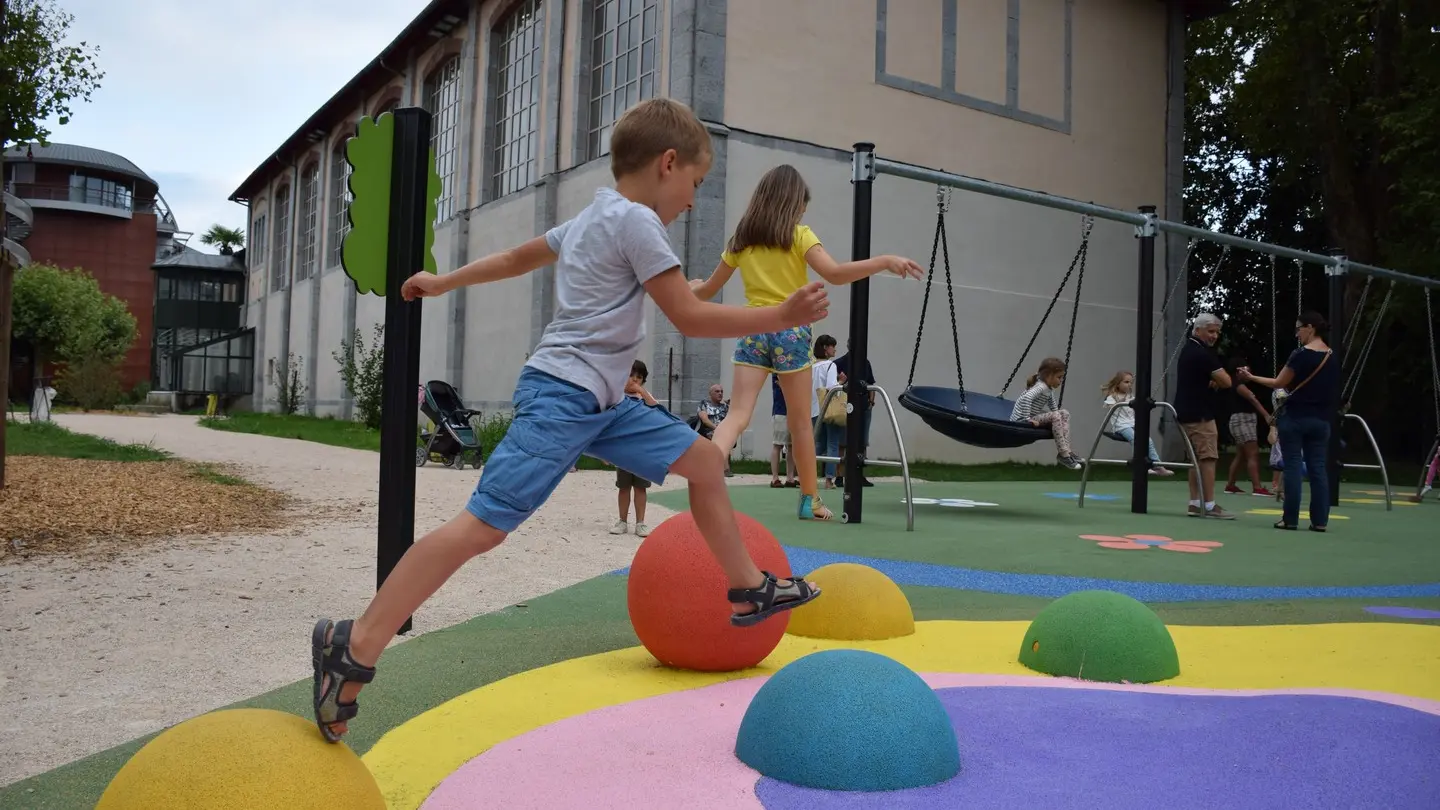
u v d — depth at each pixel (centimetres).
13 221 952
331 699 193
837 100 1622
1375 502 1232
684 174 244
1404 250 1933
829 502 980
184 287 4422
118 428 2227
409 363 391
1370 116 2095
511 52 2127
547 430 216
